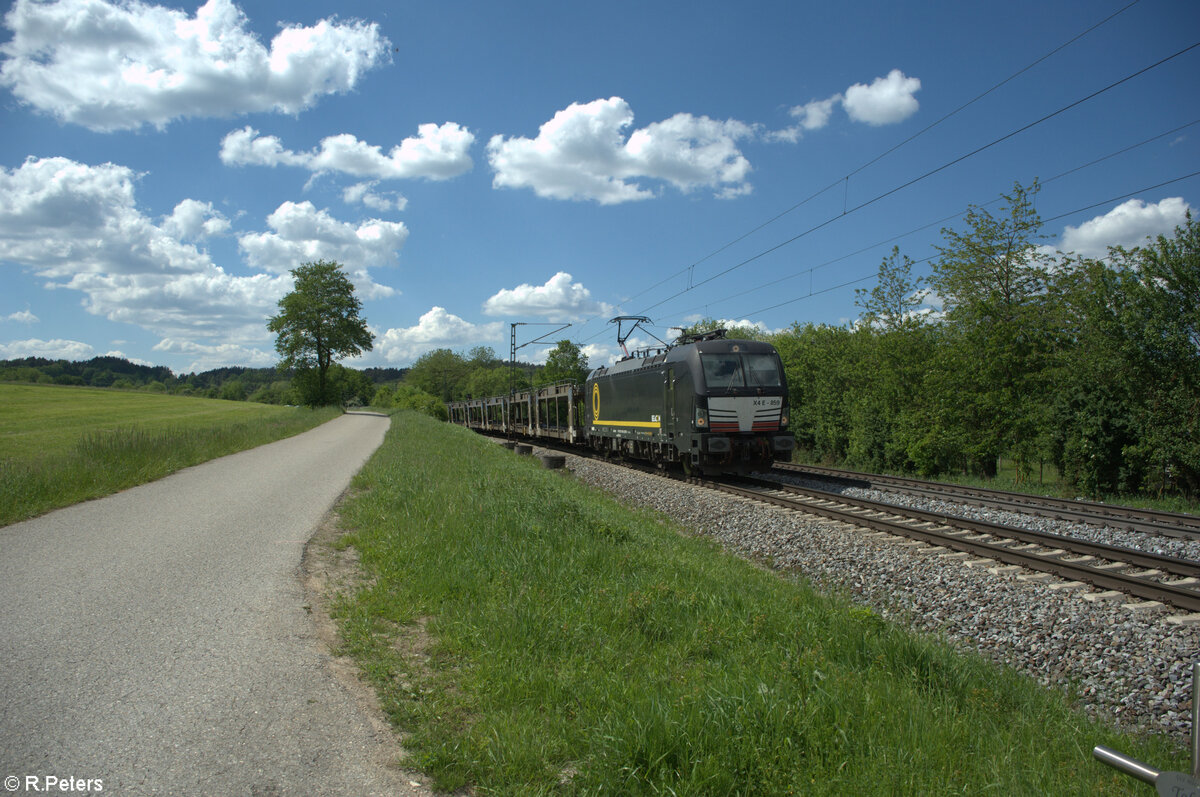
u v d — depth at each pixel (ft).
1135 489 50.72
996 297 61.00
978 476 66.54
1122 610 21.84
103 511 32.78
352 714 12.73
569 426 101.96
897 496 48.70
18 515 30.40
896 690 14.30
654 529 37.01
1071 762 12.28
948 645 19.11
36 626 16.75
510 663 14.80
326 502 37.11
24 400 172.14
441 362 365.81
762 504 45.21
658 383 66.18
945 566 27.89
